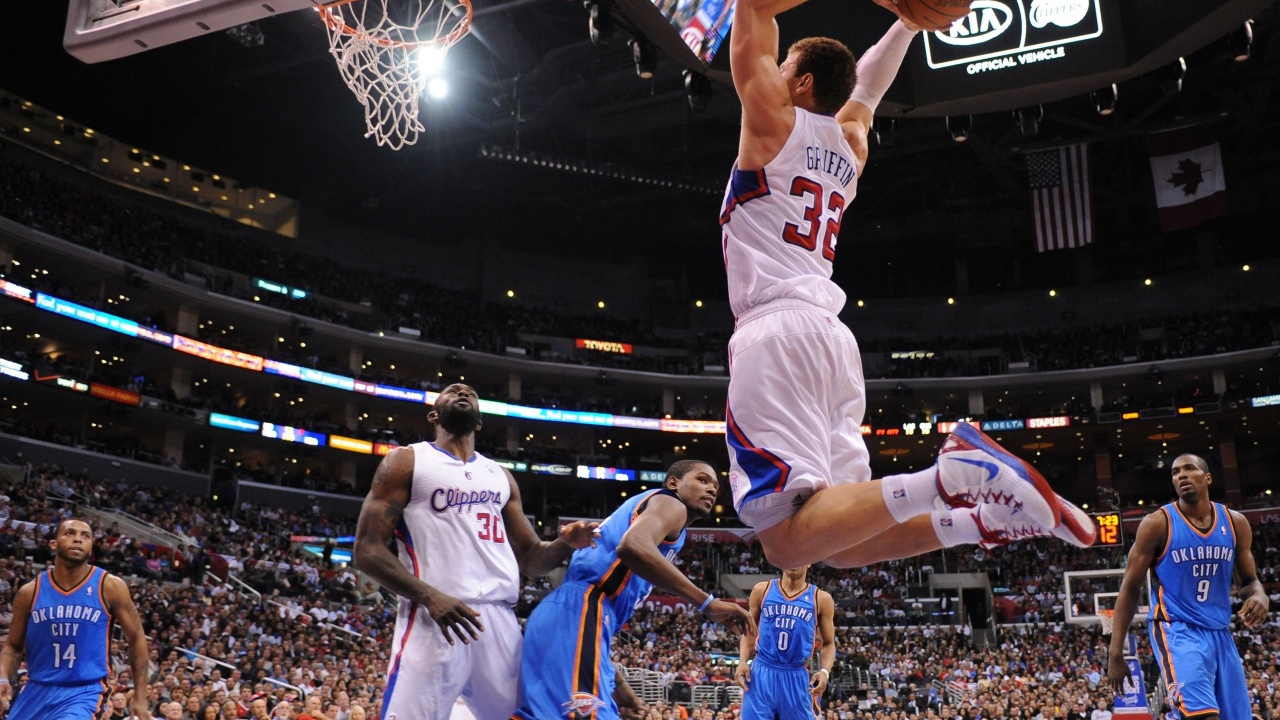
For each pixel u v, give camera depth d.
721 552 49.06
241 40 40.03
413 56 16.75
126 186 49.41
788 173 3.92
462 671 4.79
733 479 3.79
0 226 38.84
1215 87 43.19
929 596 44.34
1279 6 37.50
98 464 40.16
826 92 4.09
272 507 45.31
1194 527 5.55
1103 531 32.97
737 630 4.82
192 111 48.84
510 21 40.91
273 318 47.41
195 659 22.44
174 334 43.22
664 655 32.50
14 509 31.05
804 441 3.62
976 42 14.92
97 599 7.25
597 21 18.36
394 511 4.91
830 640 9.84
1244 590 5.69
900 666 33.09
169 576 31.47
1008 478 3.10
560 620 5.42
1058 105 46.56
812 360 3.72
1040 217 40.38
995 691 28.69
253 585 34.25
